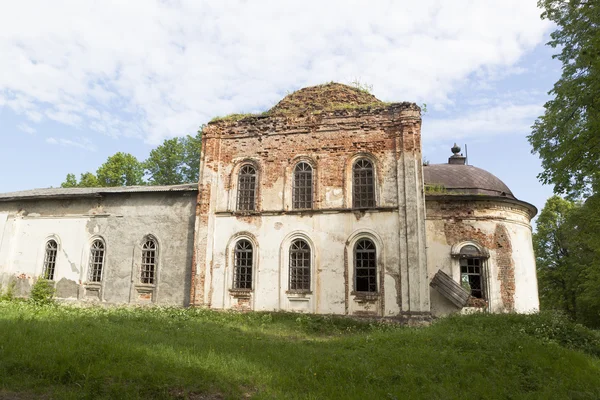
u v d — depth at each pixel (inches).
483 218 766.5
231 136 811.4
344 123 759.7
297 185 764.0
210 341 431.5
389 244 695.1
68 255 871.1
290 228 741.9
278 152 781.9
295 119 784.9
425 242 678.5
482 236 758.5
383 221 705.6
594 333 531.2
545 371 355.9
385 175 724.0
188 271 788.0
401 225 695.1
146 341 401.4
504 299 740.0
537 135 666.2
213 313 696.4
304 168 767.7
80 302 834.8
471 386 314.3
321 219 732.7
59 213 900.6
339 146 754.8
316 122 773.3
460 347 418.9
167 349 363.6
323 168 754.2
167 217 824.9
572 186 609.3
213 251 768.9
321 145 763.4
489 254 750.5
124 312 685.9
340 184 740.7
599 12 564.7
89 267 852.6
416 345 432.1
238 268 757.3
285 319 673.0
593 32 572.4
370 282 698.2
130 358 323.3
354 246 711.7
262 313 703.7
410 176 705.6
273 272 733.3
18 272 898.1
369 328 636.7
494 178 868.6
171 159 1668.3
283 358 373.7
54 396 257.9
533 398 298.4
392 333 514.3
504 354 390.3
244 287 746.2
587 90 546.9
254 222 761.6
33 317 519.8
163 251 808.3
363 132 748.6
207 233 772.6
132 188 875.4
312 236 729.6
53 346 337.1
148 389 274.5
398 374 325.1
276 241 743.7
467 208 772.0
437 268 754.8
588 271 1164.5
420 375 325.1
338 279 703.7
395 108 738.8
